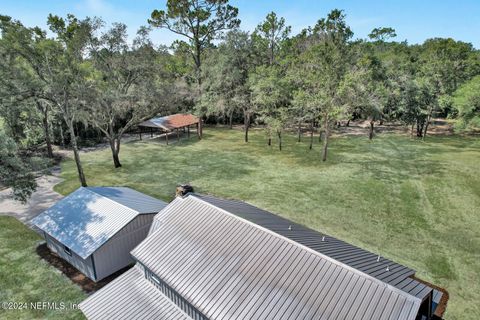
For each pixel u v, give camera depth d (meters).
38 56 22.42
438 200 23.88
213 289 10.02
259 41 47.16
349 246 12.49
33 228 19.75
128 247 15.91
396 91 39.91
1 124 32.38
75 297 13.81
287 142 42.44
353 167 31.52
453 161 32.97
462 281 14.59
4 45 21.12
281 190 25.97
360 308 8.30
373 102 32.56
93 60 27.06
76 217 16.66
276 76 36.12
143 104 30.62
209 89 40.47
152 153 37.44
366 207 22.75
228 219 12.47
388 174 29.42
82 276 15.30
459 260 16.27
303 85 36.25
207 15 40.22
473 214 21.62
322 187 26.55
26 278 15.02
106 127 34.59
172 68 47.12
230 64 39.62
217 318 9.17
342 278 9.15
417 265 15.77
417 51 77.69
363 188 26.22
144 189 26.36
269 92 35.91
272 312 8.87
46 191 25.69
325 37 37.81
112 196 18.19
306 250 10.31
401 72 46.09
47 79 23.44
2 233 18.95
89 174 29.88
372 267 10.07
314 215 21.48
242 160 34.44
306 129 51.09
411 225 20.11
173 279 10.80
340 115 30.22
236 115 56.00
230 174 30.00
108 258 15.10
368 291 8.61
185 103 43.31
